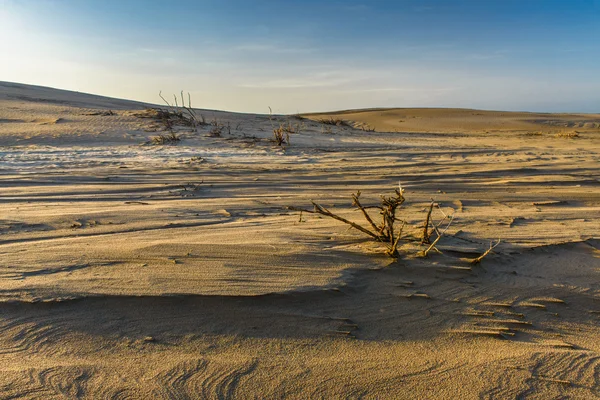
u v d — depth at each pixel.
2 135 15.30
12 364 2.13
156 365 2.15
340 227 4.32
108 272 2.95
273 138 17.91
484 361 2.29
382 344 2.41
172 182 7.99
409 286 3.00
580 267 3.61
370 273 3.12
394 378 2.14
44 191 6.88
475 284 3.13
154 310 2.55
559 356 2.38
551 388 2.13
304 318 2.57
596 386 2.16
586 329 2.71
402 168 10.09
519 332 2.61
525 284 3.21
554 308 2.92
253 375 2.11
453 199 6.51
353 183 8.16
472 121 43.19
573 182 8.10
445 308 2.79
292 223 4.56
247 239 3.78
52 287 2.72
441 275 3.19
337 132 23.92
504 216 5.21
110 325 2.43
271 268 3.08
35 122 19.03
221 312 2.56
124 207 5.46
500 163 10.77
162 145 14.97
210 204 5.71
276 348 2.32
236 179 8.53
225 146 15.16
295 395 2.01
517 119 45.25
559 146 17.05
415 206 5.91
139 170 9.64
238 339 2.38
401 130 34.44
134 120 20.30
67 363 2.15
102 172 9.27
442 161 11.37
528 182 8.08
